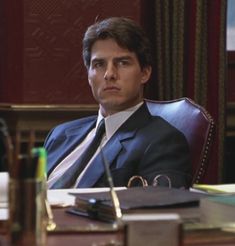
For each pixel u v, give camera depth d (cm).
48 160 678
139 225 323
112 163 611
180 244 327
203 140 676
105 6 1041
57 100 1044
